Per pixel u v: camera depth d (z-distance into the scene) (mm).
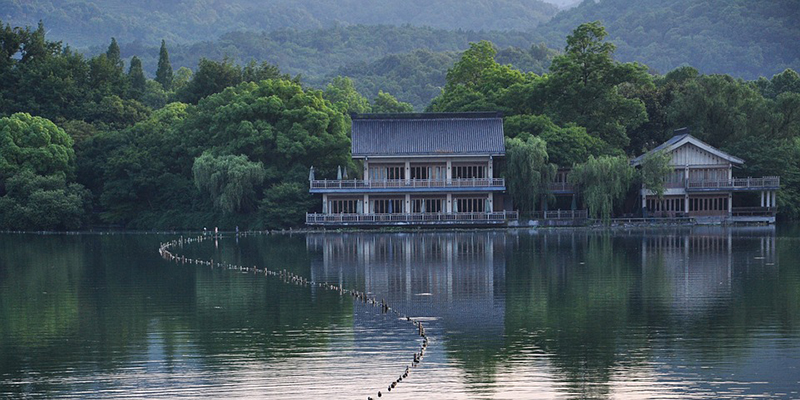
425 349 58750
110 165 158125
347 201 148500
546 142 151000
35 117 159875
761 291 77812
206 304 74875
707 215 152000
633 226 145625
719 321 65875
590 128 165375
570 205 156500
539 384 51312
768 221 151250
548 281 84938
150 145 163625
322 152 157375
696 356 56469
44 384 52000
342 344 60281
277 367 54969
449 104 176250
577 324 65438
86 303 75750
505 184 147375
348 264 99875
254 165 148625
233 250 116875
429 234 136875
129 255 112000
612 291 78812
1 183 155000
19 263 103875
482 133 149375
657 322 65688
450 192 147500
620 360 55750
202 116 163875
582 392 49875
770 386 50469
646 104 177500
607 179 144125
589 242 121750
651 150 159750
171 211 156875
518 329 64062
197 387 51281
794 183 159125
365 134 150250
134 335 63375
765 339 60281
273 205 146500
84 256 111188
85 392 50562
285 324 66562
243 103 155750
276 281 87500
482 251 111562
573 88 168000
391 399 49062
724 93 166875
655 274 88688
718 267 93250
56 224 152125
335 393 50156
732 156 152000
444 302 74562
